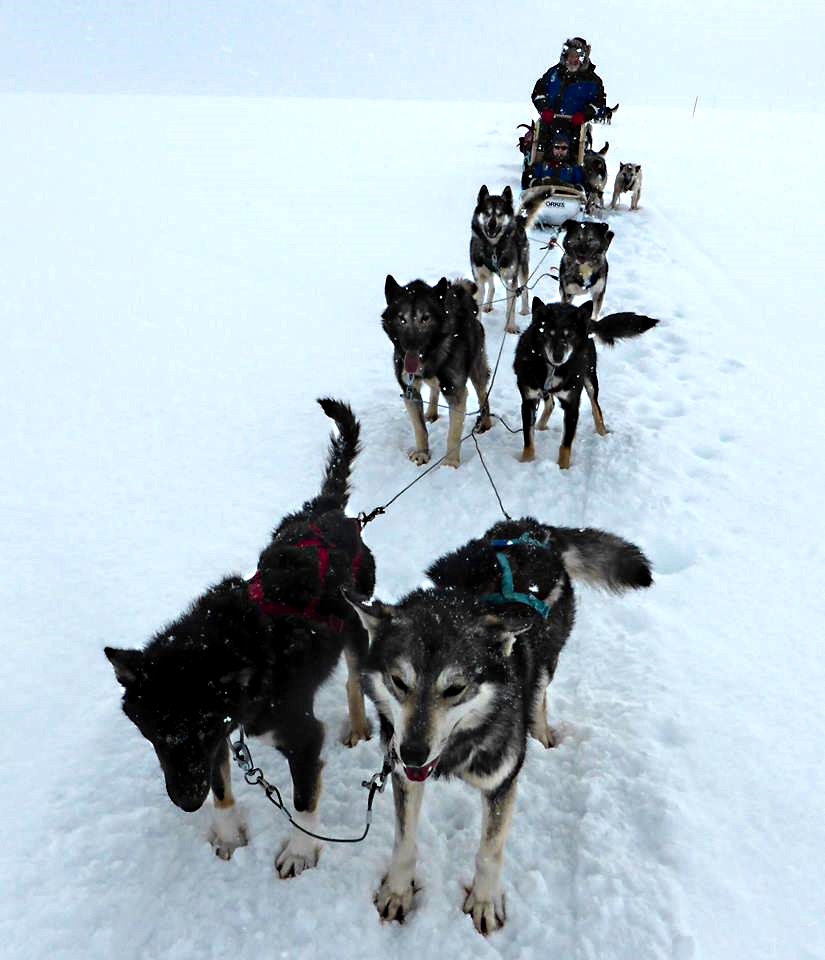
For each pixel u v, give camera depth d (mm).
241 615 2695
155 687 2449
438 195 13930
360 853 2963
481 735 2541
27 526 5188
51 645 4102
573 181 12008
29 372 7535
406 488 5691
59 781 3271
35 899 2775
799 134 21016
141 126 20953
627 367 7449
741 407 6523
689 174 16219
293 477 5832
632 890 2689
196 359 7902
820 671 3691
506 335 8438
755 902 2639
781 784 3086
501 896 2742
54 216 12758
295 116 23375
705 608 4164
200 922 2695
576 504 5418
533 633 2916
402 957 2586
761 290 9477
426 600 2695
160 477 5832
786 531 4848
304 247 11367
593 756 3291
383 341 8281
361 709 3494
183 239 11742
